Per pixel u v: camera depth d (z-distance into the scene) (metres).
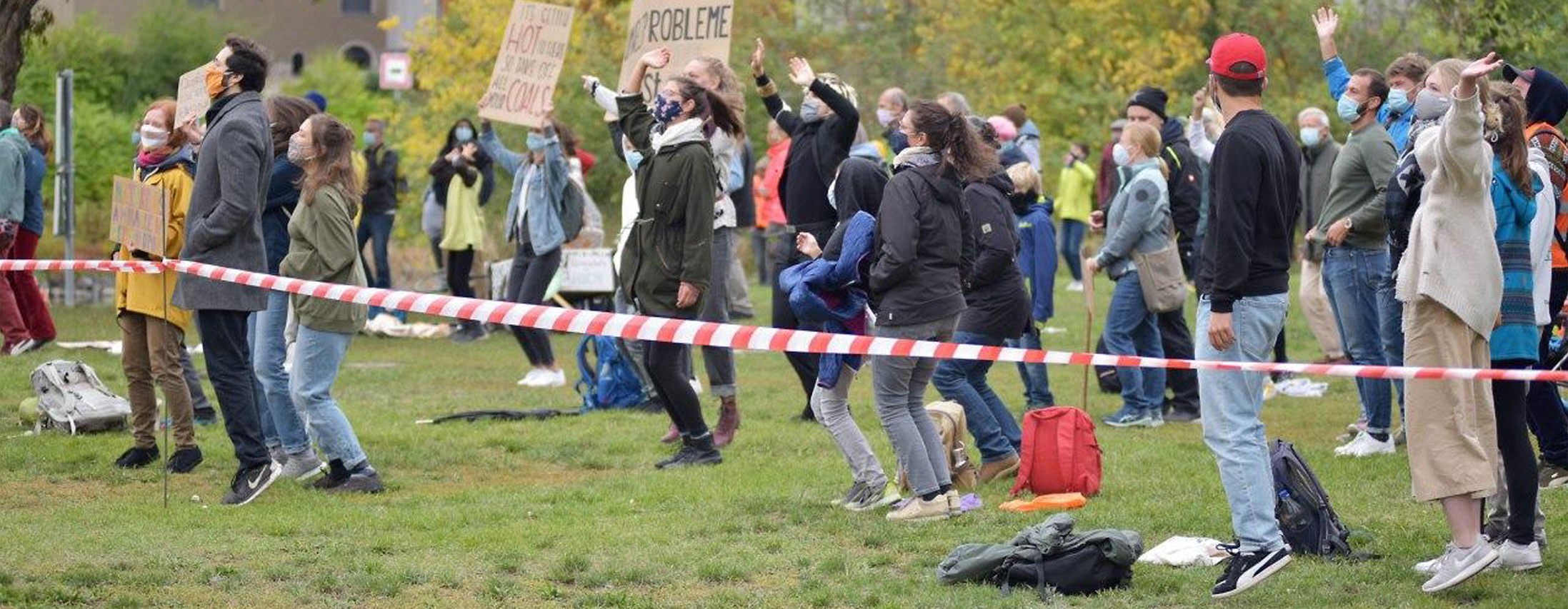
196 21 98.88
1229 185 17.00
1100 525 21.22
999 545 18.39
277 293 23.56
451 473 25.92
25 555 19.09
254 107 22.58
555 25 32.28
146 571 18.44
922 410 21.89
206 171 22.39
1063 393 35.41
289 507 22.50
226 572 18.52
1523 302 17.89
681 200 24.88
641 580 18.56
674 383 25.91
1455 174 16.78
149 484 24.45
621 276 25.69
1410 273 17.30
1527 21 46.56
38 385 29.22
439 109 77.19
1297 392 34.84
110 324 47.97
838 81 27.47
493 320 19.17
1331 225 26.50
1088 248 60.91
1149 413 30.67
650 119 25.33
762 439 28.78
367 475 23.88
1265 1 78.50
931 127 21.06
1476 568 17.09
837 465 26.03
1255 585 17.48
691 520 21.73
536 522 21.61
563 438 28.83
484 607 17.39
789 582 18.55
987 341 24.66
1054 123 84.38
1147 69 81.81
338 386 36.41
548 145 35.94
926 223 20.95
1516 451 17.98
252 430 22.97
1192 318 51.66
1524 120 18.08
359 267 23.25
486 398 34.59
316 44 121.44
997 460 24.64
